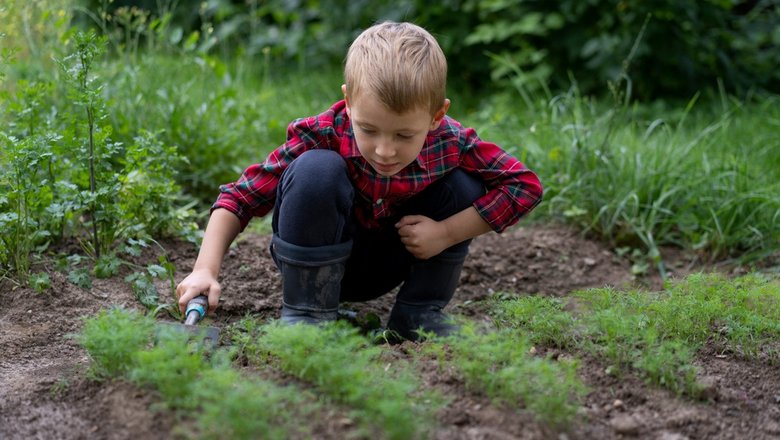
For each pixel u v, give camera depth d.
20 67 4.04
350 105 2.36
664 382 2.32
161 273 2.97
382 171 2.39
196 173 4.05
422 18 6.45
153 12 7.09
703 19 6.13
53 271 3.02
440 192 2.58
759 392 2.38
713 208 3.96
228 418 1.84
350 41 6.71
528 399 2.10
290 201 2.43
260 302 3.00
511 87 6.13
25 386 2.31
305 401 2.05
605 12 6.09
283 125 4.88
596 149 4.21
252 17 6.53
